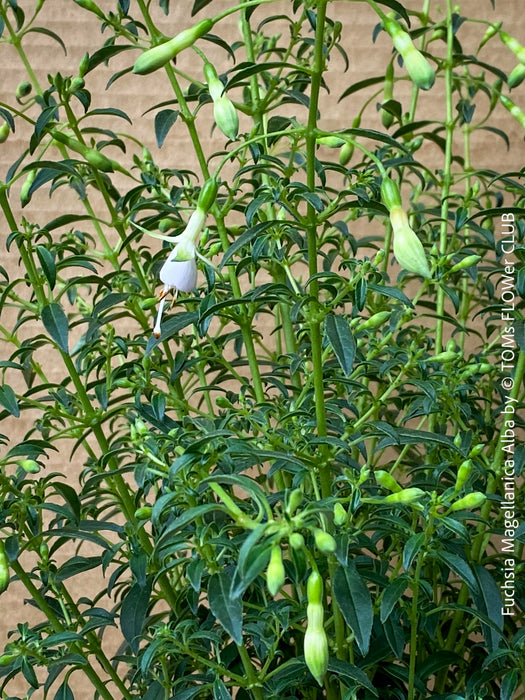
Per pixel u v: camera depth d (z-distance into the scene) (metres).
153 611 0.58
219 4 0.51
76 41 0.51
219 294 0.36
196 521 0.27
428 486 0.33
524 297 0.31
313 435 0.28
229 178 0.52
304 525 0.21
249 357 0.34
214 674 0.29
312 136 0.25
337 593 0.25
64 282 0.41
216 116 0.25
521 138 0.53
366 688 0.29
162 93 0.52
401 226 0.23
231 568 0.29
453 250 0.41
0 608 0.53
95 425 0.33
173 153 0.53
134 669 0.40
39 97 0.37
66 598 0.35
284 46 0.52
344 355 0.25
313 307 0.27
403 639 0.29
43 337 0.35
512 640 0.29
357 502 0.25
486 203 0.45
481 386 0.40
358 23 0.52
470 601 0.38
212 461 0.25
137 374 0.33
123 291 0.40
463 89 0.53
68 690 0.32
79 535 0.32
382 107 0.40
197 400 0.53
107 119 0.52
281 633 0.27
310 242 0.27
